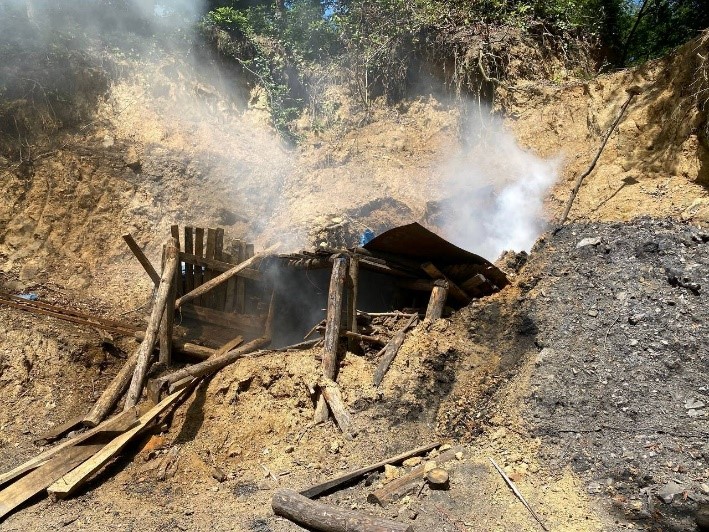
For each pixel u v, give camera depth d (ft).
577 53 43.86
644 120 34.58
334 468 18.02
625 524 14.23
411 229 22.03
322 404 20.68
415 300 26.27
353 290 24.21
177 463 19.74
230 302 28.35
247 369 22.40
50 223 35.76
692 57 33.06
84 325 28.27
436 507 15.53
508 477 16.39
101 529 16.34
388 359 21.99
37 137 38.63
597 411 17.79
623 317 20.56
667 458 15.67
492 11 45.85
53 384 24.48
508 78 42.11
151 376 24.94
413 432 19.40
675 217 29.27
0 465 20.49
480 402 19.90
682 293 20.76
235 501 17.25
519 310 22.48
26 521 16.98
